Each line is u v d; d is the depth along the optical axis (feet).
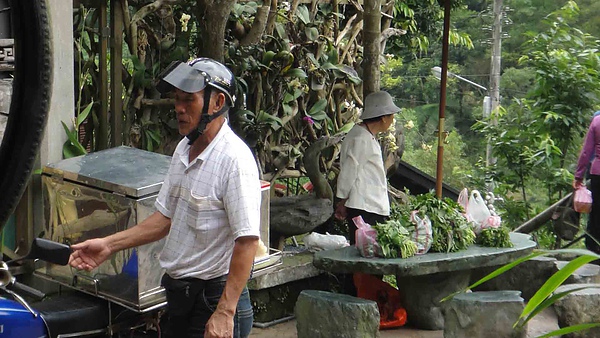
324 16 22.38
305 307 16.83
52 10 15.43
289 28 21.24
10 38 14.38
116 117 17.92
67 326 12.37
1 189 9.64
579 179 22.74
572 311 17.29
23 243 15.28
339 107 22.97
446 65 21.91
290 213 19.76
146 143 18.69
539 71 27.66
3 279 9.27
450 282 18.25
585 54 28.14
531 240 19.31
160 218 10.74
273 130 20.40
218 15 17.84
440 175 22.07
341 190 19.31
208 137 10.30
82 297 13.20
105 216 13.28
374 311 16.38
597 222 22.57
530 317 7.06
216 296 10.36
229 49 19.02
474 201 19.07
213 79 10.09
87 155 14.53
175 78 10.03
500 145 28.17
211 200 10.15
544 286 6.56
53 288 15.21
